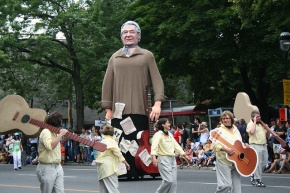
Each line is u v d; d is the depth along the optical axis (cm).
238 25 3052
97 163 1138
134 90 1680
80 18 3519
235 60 3338
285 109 2209
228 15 3064
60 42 3712
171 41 3381
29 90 3966
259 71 3519
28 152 3481
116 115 1692
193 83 3969
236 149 1021
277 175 1945
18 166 2761
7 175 2308
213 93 4062
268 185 1561
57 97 5012
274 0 1994
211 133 1038
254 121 1505
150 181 1720
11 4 3544
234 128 1049
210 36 3145
